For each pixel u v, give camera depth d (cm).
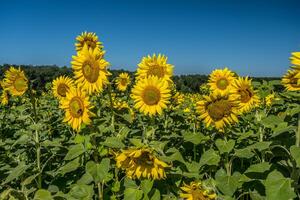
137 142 86
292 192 72
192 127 130
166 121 127
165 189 92
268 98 139
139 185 88
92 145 88
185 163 91
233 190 82
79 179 89
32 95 120
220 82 148
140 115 141
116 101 170
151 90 108
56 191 90
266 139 110
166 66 124
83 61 100
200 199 83
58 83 159
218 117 95
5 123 178
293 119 94
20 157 116
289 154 77
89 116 90
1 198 70
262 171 80
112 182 98
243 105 121
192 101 249
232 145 85
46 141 98
